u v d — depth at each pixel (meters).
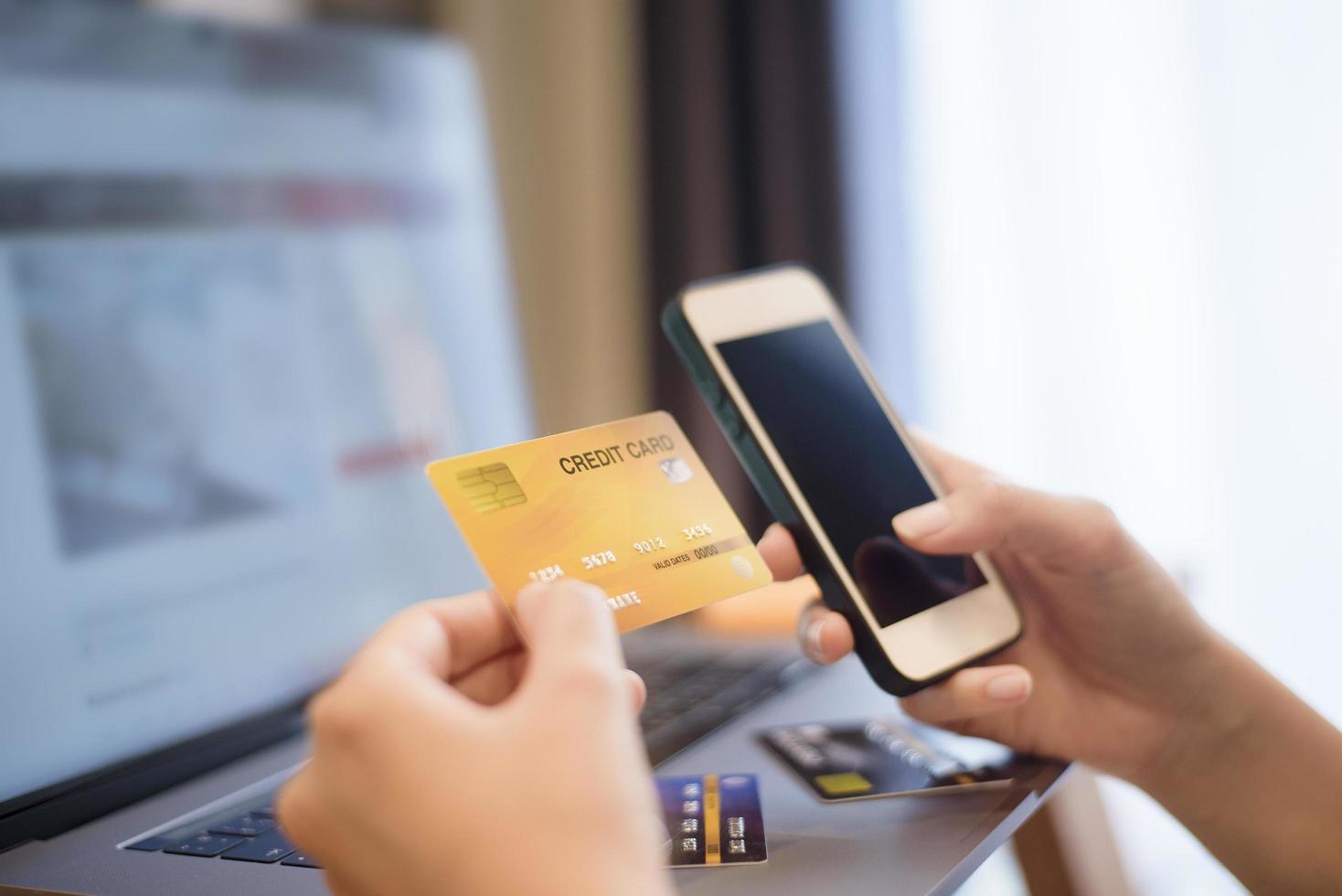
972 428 1.30
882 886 0.36
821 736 0.52
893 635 0.47
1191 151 1.18
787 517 0.49
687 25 1.32
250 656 0.64
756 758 0.49
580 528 0.40
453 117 0.91
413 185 0.87
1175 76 1.18
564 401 1.44
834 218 1.29
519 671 0.39
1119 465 1.24
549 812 0.26
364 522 0.76
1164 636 0.51
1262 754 0.53
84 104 0.67
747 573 0.42
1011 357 1.28
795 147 1.30
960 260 1.29
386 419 0.80
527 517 0.40
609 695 0.28
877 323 1.30
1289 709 0.53
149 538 0.62
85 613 0.57
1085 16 1.21
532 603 0.32
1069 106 1.22
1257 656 1.20
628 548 0.41
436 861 0.27
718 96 1.32
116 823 0.46
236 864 0.41
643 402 1.42
